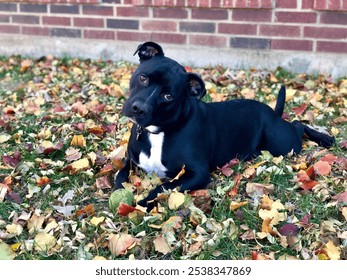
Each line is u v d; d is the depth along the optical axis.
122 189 1.67
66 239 1.53
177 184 1.71
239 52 2.91
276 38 2.84
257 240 1.55
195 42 2.96
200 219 1.60
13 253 1.48
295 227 1.57
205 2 2.85
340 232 1.57
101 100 2.54
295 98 2.50
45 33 3.21
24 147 2.07
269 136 2.00
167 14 2.95
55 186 1.82
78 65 3.04
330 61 2.80
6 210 1.69
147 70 1.65
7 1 3.20
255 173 1.86
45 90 2.66
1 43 3.29
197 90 1.68
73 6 3.10
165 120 1.67
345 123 2.30
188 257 1.46
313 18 2.76
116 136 2.17
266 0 2.76
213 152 1.84
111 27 3.07
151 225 1.57
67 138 2.12
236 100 2.00
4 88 2.79
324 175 1.86
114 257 1.47
